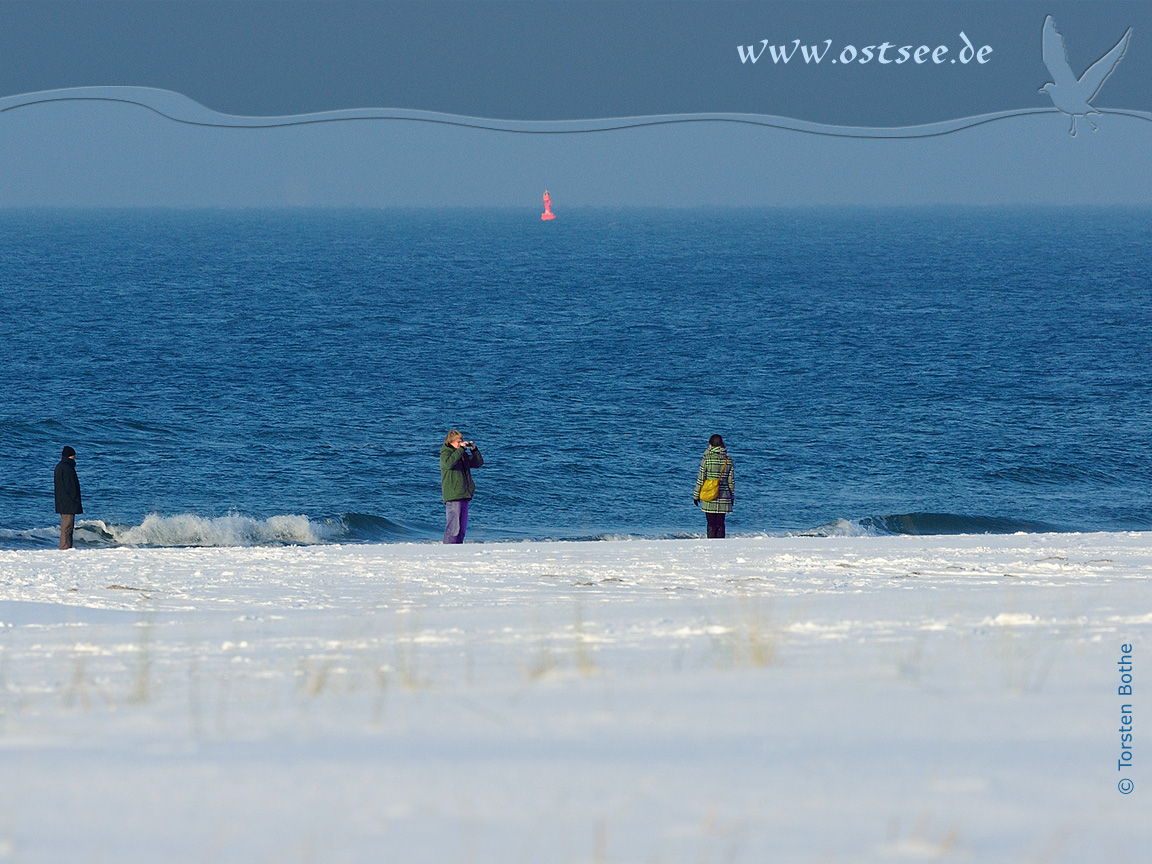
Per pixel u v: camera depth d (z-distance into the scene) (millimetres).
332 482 115062
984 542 55031
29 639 24516
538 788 8797
